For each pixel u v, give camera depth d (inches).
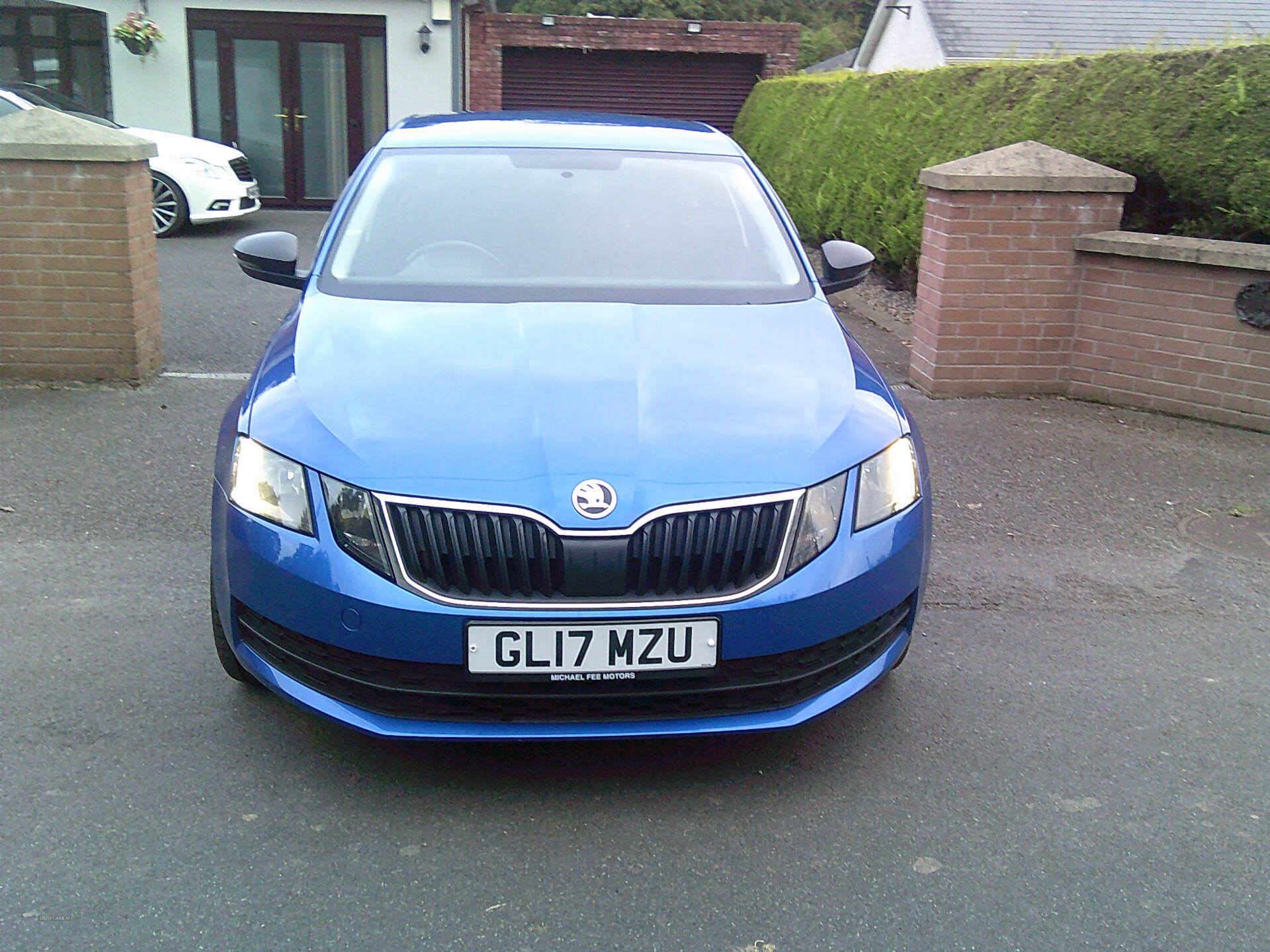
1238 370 251.3
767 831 109.0
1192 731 130.7
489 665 103.4
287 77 605.6
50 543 173.6
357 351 126.3
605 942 93.2
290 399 118.8
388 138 177.5
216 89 604.1
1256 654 151.5
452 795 113.3
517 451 108.4
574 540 103.1
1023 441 241.3
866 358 143.4
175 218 481.7
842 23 2042.3
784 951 92.7
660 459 108.7
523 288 146.0
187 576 163.6
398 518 104.6
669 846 106.2
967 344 271.0
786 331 138.6
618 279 149.7
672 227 160.6
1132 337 264.2
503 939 93.2
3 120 248.4
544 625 102.8
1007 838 109.0
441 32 604.1
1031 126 320.5
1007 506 204.2
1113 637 155.0
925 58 1001.5
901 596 116.6
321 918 94.9
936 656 147.6
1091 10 984.3
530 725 107.1
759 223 165.5
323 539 106.6
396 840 105.9
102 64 591.8
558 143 175.8
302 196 622.2
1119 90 295.9
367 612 103.8
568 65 743.7
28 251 249.4
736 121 730.8
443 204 161.0
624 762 120.4
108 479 201.5
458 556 103.5
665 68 751.7
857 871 103.3
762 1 1920.5
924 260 279.9
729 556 105.9
